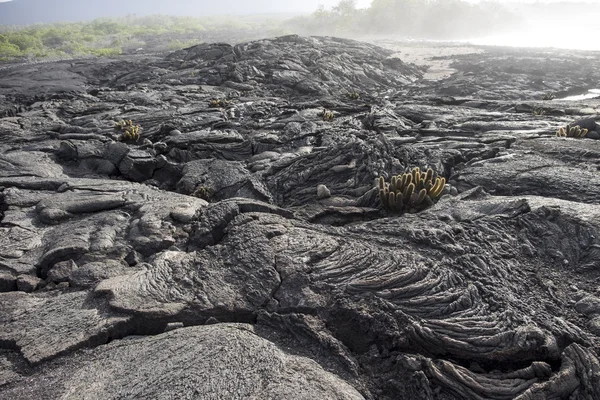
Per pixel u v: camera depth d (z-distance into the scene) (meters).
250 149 13.02
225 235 6.13
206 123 16.38
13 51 70.62
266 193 8.96
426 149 10.34
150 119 17.48
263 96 26.14
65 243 5.86
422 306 4.36
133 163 10.97
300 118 16.41
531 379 3.61
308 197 8.51
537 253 5.34
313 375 3.67
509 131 12.58
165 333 4.25
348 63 37.84
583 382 3.49
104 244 5.91
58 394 3.52
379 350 4.10
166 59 40.53
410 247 5.48
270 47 40.38
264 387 3.51
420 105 20.03
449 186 8.09
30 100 24.25
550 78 32.31
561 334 3.90
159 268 5.22
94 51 75.12
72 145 11.41
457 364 3.83
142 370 3.74
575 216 5.73
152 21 180.38
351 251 5.34
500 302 4.35
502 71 35.34
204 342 4.06
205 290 4.77
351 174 9.20
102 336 4.21
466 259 5.11
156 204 7.22
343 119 16.19
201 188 9.49
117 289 4.78
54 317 4.46
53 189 8.53
